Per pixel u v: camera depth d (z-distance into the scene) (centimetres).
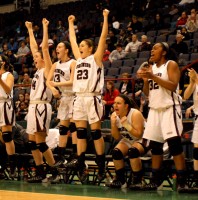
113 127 630
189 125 742
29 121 697
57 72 686
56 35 1711
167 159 632
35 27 1823
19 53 1667
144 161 633
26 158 760
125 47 1423
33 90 697
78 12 1872
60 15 1906
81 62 648
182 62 1135
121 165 625
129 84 1005
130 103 621
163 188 664
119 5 1770
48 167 763
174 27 1461
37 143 693
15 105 1055
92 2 1900
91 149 754
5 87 699
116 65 1330
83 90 641
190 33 1349
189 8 1526
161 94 568
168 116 564
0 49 1828
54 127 905
